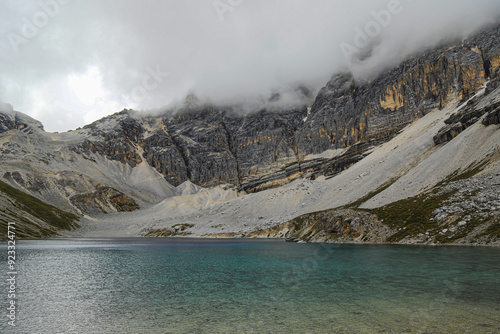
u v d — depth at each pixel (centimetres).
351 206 18888
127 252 12044
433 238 9938
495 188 10831
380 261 7062
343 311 3509
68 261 8731
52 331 3081
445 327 2917
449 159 15712
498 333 2762
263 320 3272
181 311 3650
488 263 6038
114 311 3691
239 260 8662
